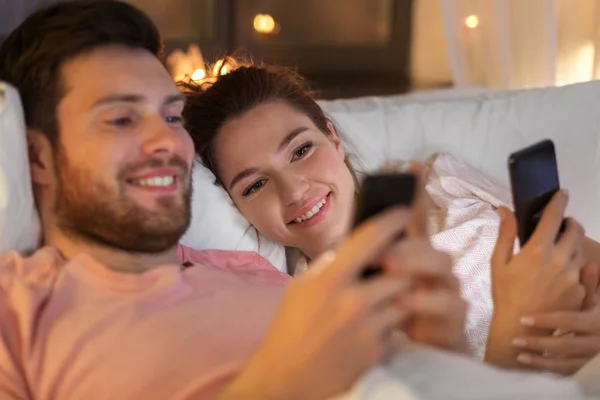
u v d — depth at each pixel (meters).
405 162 1.75
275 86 1.48
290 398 0.68
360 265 0.68
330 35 3.44
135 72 1.02
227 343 0.91
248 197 1.45
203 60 2.89
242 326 0.95
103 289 0.97
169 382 0.87
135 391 0.87
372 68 3.43
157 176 1.00
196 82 1.59
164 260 1.06
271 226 1.44
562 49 2.58
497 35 2.21
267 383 0.69
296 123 1.44
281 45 3.34
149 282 0.99
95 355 0.90
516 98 1.90
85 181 0.98
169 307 0.96
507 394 0.73
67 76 0.99
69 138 0.99
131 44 1.04
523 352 0.95
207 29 3.18
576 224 0.96
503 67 2.24
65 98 0.99
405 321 0.80
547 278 0.92
